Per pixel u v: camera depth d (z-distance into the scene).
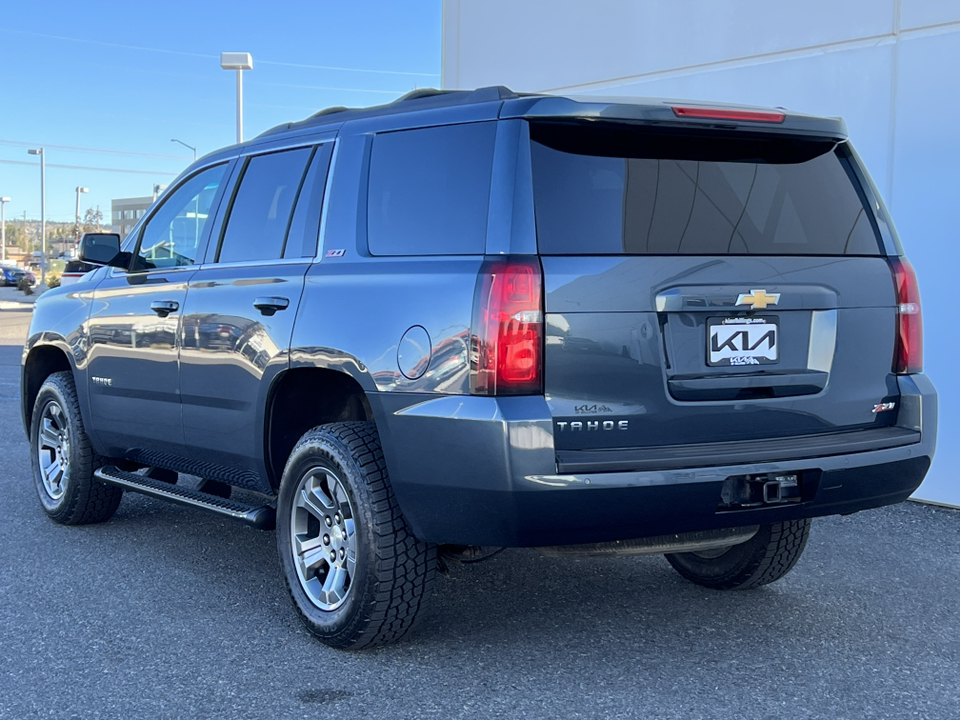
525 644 3.97
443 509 3.46
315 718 3.31
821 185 3.86
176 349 4.79
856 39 6.83
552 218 3.38
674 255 3.46
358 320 3.78
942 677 3.65
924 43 6.44
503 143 3.49
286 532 4.14
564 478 3.23
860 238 3.88
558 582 4.82
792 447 3.54
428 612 3.84
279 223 4.46
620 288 3.36
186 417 4.79
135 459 5.46
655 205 3.50
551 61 9.32
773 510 3.56
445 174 3.71
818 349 3.70
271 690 3.54
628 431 3.37
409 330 3.56
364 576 3.71
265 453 4.34
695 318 3.47
